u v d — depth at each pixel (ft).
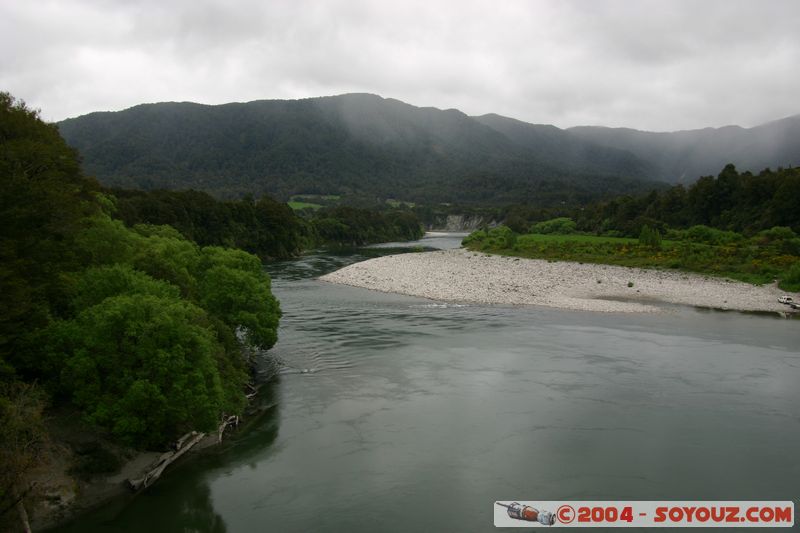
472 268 318.24
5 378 72.49
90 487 70.18
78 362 75.20
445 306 209.67
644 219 461.78
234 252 154.10
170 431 83.15
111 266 107.34
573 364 132.46
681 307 214.28
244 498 71.36
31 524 62.28
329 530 64.54
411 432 92.89
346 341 152.66
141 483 73.00
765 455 84.94
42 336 79.51
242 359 118.83
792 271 253.24
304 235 524.93
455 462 82.28
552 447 87.51
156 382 75.56
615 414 101.14
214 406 78.54
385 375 123.24
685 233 399.85
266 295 131.95
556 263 335.88
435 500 71.56
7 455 59.47
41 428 67.62
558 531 64.90
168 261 130.62
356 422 97.09
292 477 77.10
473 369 127.95
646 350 145.79
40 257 87.71
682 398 109.50
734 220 418.51
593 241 416.46
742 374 124.98
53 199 89.92
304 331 164.55
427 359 135.64
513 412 102.01
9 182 84.28
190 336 80.64
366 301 218.79
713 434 92.53
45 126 113.50
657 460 83.25
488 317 189.26
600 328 173.17
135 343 78.84
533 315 193.67
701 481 77.15
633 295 238.68
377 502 70.90
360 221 646.74
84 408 78.54
